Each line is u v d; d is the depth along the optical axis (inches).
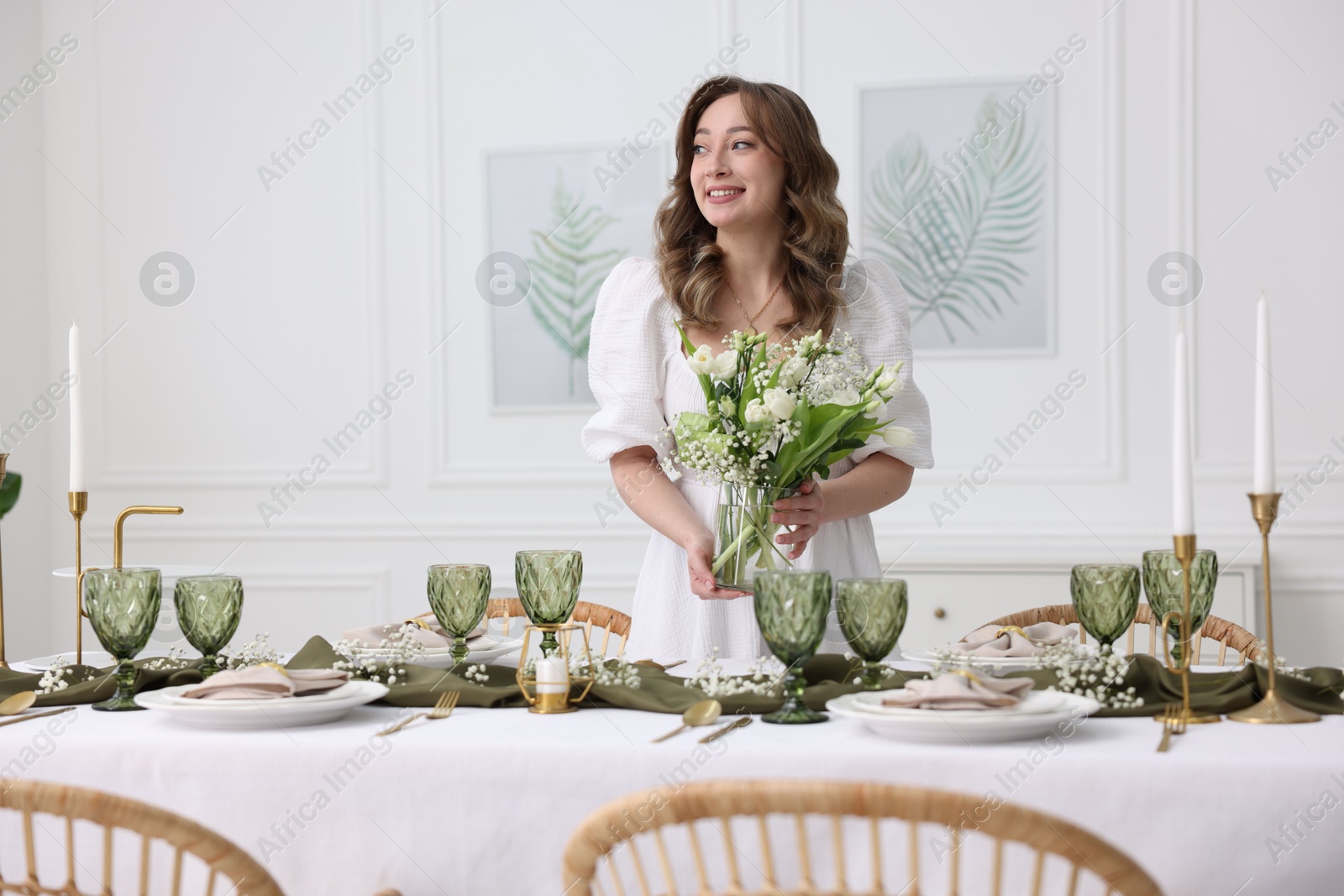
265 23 158.1
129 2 159.8
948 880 40.8
